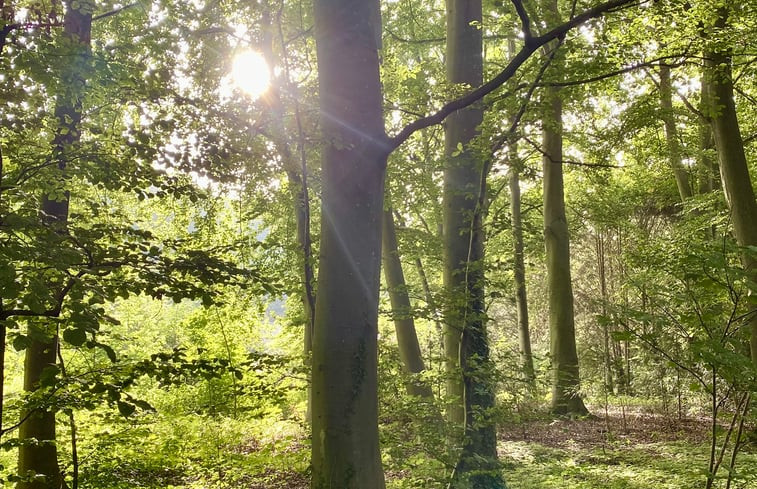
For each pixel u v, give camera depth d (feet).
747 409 9.91
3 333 12.09
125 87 15.23
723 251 10.14
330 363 13.35
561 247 43.06
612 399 41.98
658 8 21.56
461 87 24.40
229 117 16.55
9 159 15.16
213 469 21.66
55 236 11.55
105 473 18.90
